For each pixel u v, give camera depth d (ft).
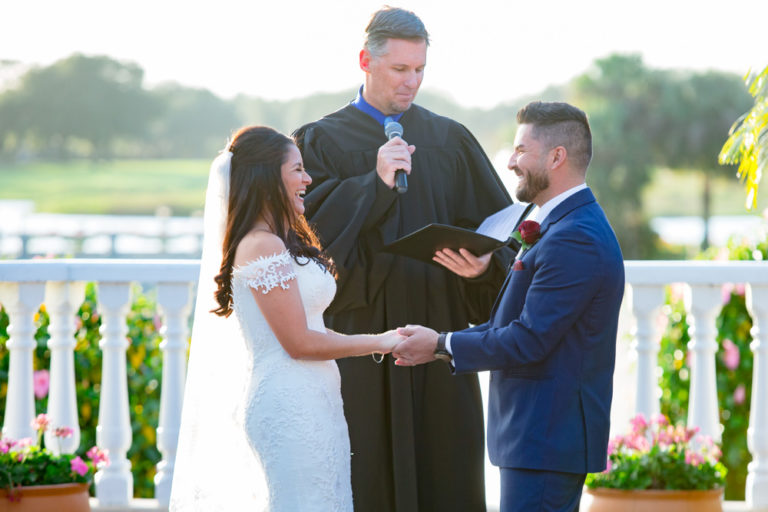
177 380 18.74
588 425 12.93
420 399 15.71
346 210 15.15
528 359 12.85
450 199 16.20
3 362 21.50
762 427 18.43
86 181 242.17
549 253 12.96
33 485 16.34
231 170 13.43
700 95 163.53
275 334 13.14
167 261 18.71
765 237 22.04
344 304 15.56
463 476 15.75
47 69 244.01
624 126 161.58
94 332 21.84
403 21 15.47
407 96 15.69
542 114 13.39
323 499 13.12
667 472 16.75
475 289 15.94
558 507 12.96
